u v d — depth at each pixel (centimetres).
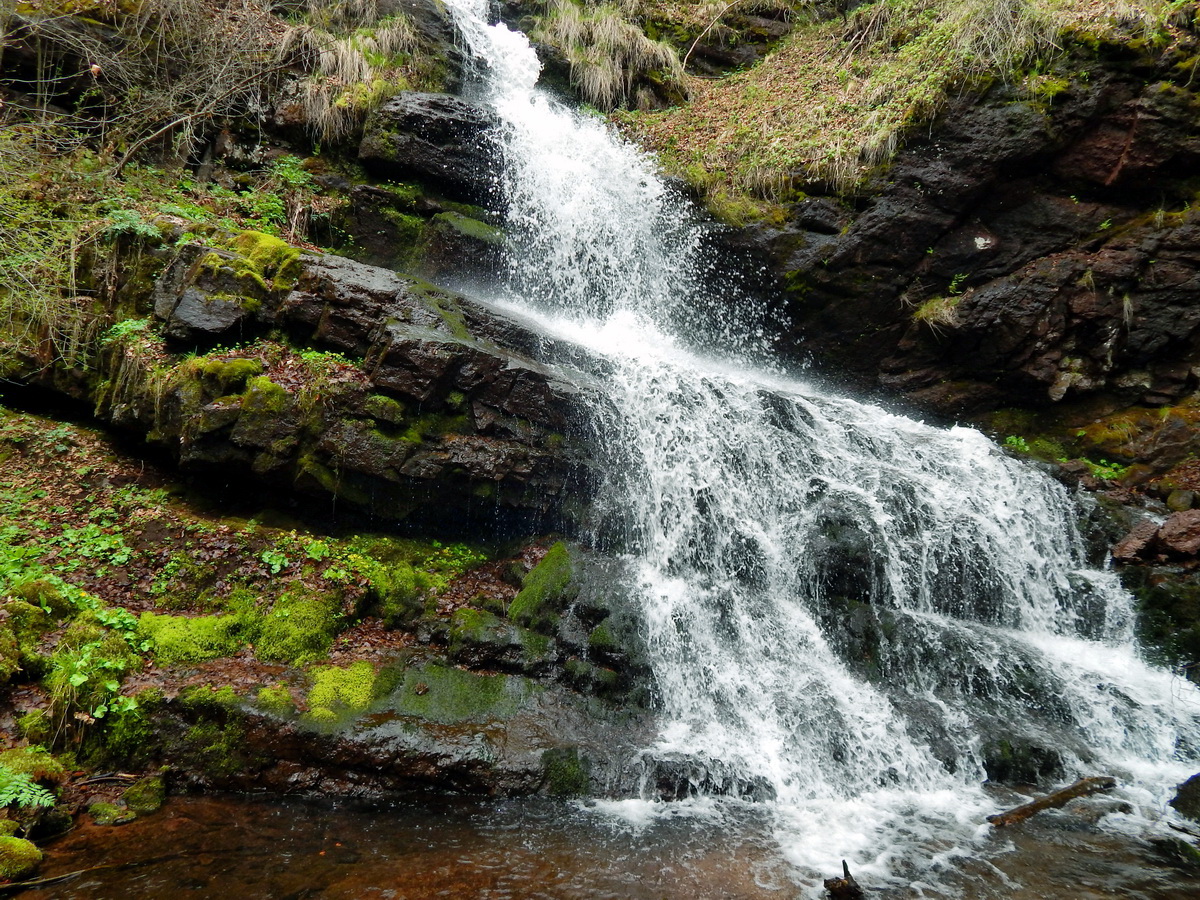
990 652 682
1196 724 637
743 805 515
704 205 1180
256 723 495
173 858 410
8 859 382
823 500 793
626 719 569
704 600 673
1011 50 991
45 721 473
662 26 1638
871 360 1123
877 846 470
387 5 1349
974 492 870
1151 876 441
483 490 705
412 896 388
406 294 757
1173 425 957
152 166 1003
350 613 604
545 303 1123
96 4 1034
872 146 1066
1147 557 800
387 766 494
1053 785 568
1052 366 1020
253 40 1120
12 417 746
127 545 626
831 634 689
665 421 811
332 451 651
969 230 1035
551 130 1334
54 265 759
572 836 461
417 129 1076
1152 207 980
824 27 1529
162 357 701
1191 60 921
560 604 646
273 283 731
